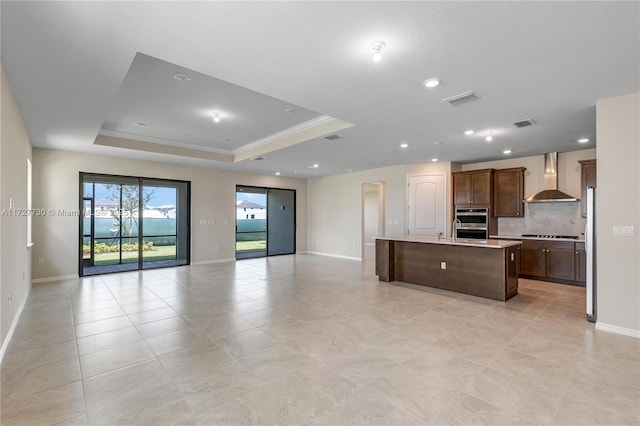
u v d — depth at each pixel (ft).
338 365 8.55
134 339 10.33
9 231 10.28
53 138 16.52
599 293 11.27
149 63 10.32
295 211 33.30
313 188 33.65
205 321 12.07
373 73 9.27
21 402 6.86
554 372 8.19
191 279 19.88
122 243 23.75
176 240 26.66
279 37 7.41
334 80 9.75
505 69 9.02
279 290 17.02
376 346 9.78
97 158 21.07
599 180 11.27
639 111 10.54
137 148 19.81
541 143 17.90
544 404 6.81
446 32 7.20
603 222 11.18
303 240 33.91
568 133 15.76
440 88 10.35
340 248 30.58
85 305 14.16
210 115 15.66
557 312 13.23
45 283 18.49
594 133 15.72
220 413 6.50
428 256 17.92
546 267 19.47
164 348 9.64
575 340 10.25
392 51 8.04
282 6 6.28
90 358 8.97
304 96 11.04
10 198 10.43
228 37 7.40
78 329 11.20
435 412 6.54
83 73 9.23
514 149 19.47
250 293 16.38
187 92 12.78
